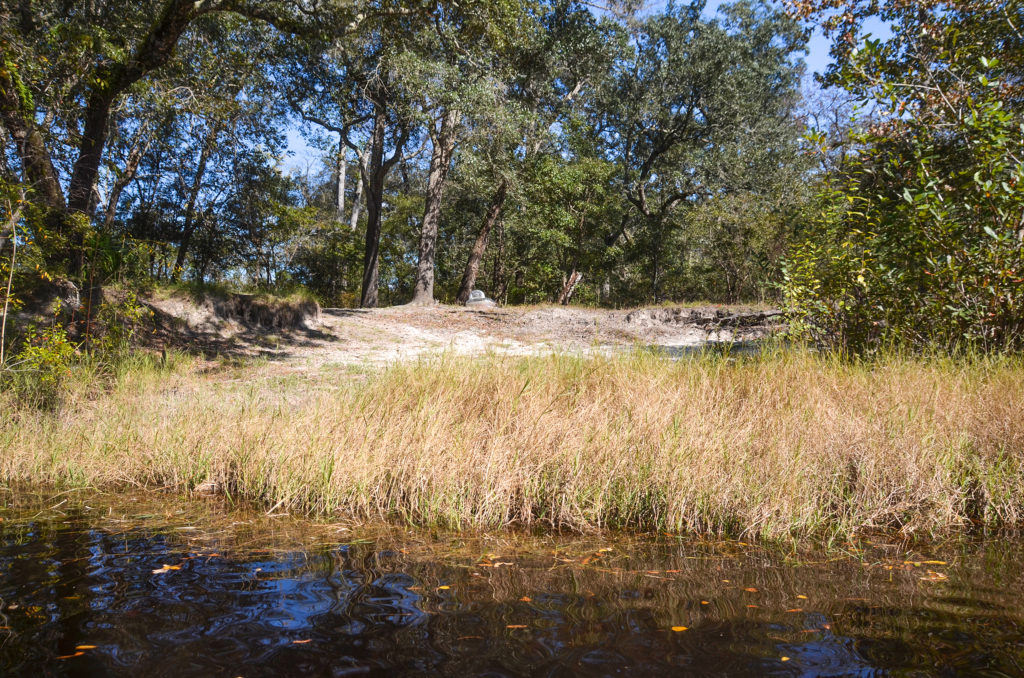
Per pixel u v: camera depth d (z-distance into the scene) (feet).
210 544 10.31
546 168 75.20
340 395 20.04
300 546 10.29
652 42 95.50
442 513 12.22
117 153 60.03
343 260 103.45
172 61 42.16
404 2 44.96
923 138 24.73
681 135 97.09
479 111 61.72
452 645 6.57
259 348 37.60
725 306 61.62
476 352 37.06
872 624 7.20
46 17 34.94
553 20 77.56
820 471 12.85
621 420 16.05
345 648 6.49
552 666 6.10
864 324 24.66
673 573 9.08
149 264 40.24
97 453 15.89
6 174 25.90
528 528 11.64
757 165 91.45
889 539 10.82
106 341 28.45
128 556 9.57
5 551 9.71
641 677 5.88
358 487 13.00
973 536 10.98
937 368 19.13
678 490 12.07
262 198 74.33
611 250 95.96
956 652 6.45
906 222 23.08
